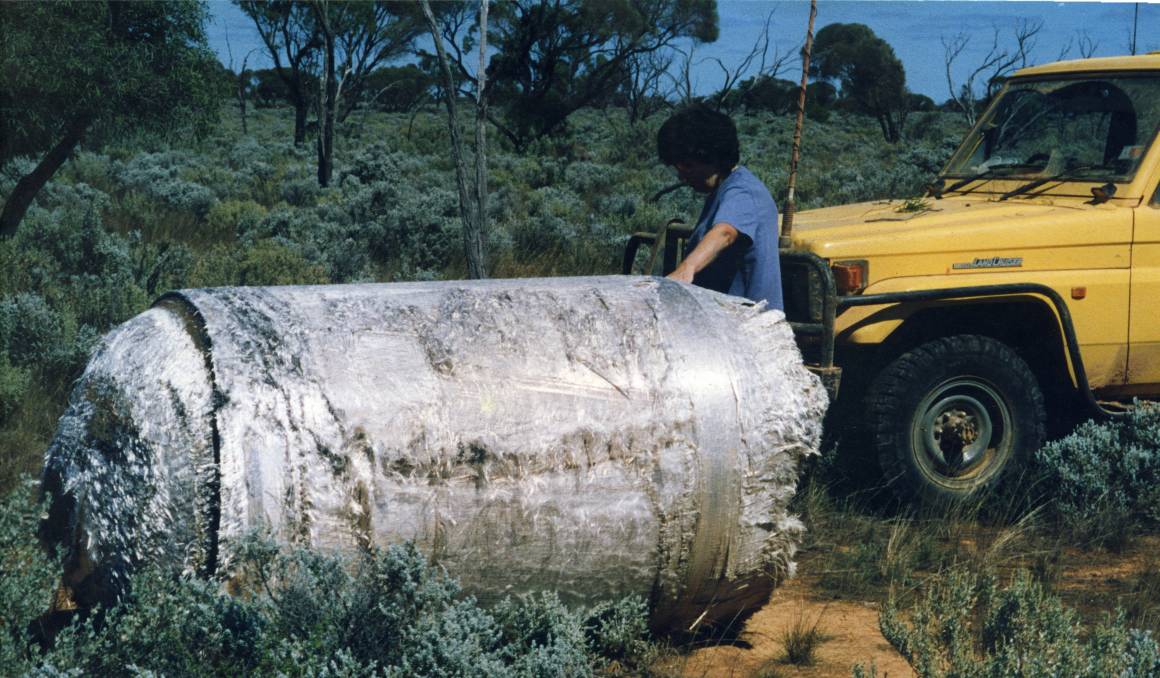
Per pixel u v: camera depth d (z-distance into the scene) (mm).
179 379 2871
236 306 3049
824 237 5148
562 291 3311
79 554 2990
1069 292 5387
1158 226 5523
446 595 2719
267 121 70250
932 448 5301
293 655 2455
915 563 4664
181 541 2742
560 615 3025
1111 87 5867
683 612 3441
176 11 9805
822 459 5461
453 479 2883
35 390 6266
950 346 5254
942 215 5566
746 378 3271
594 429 3037
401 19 48844
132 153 27516
